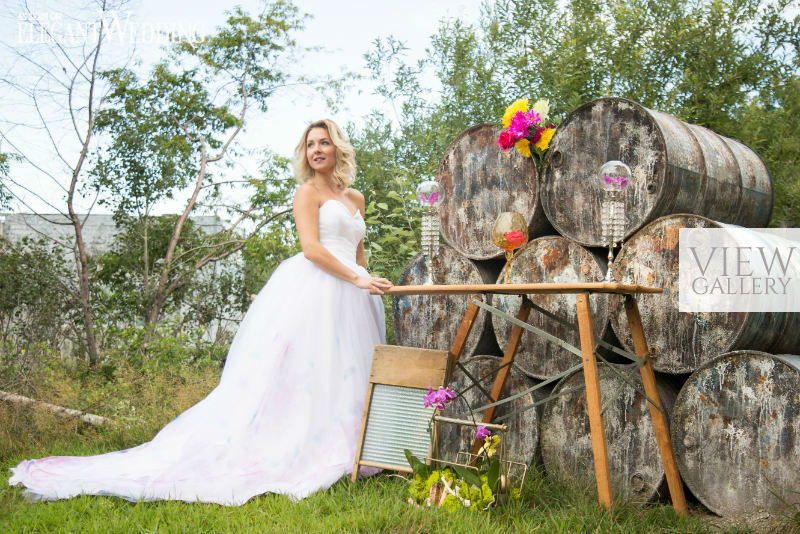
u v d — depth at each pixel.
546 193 3.94
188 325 10.44
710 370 3.19
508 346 3.72
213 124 11.16
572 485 3.40
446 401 3.27
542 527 2.81
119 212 10.38
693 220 3.33
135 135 10.27
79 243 9.26
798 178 5.64
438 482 3.08
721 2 5.96
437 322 4.35
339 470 3.42
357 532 2.67
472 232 4.26
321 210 4.05
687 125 4.02
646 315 3.47
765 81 6.22
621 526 2.81
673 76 5.96
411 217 6.32
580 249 3.76
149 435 4.65
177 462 3.46
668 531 2.85
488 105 6.37
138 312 10.27
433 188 3.76
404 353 3.48
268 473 3.40
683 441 3.25
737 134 5.63
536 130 3.89
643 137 3.55
